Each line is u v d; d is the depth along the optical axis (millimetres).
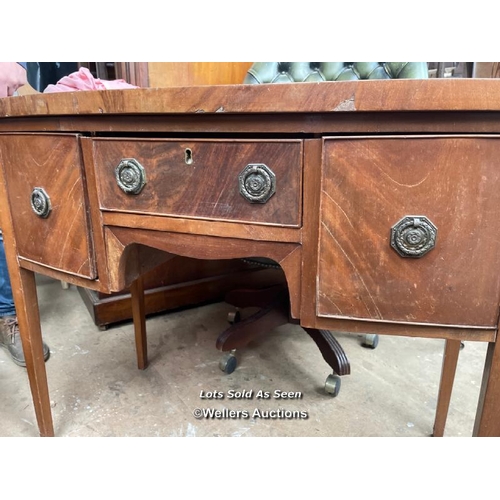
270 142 503
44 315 1495
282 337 1359
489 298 482
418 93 429
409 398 1043
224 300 1597
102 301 1347
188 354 1235
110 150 590
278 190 517
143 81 1414
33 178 678
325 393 1061
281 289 1315
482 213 458
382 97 438
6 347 1243
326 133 483
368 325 530
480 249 469
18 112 631
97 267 658
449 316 497
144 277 1415
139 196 591
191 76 1494
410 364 1201
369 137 466
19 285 784
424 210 472
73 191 632
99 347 1269
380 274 505
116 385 1079
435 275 488
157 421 948
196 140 536
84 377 1111
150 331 1370
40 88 1677
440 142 449
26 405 1009
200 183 551
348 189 488
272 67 1349
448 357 850
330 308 536
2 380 1113
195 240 581
